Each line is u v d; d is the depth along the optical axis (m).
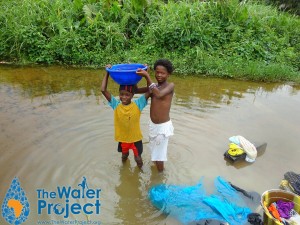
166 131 3.75
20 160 4.04
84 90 6.71
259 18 10.11
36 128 4.88
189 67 8.55
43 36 8.91
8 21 8.93
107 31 9.12
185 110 5.79
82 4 9.64
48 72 8.00
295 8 13.21
